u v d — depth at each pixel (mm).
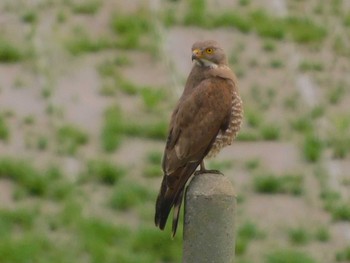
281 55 20016
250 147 17344
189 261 7652
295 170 16828
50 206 15672
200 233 7621
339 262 14789
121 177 16375
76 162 16781
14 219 15219
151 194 15969
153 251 14742
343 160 17188
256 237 15227
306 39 20500
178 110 10000
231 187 7645
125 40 20203
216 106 9953
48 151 17031
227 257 7637
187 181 9672
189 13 20953
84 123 17891
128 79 19188
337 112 18453
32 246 14594
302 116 18281
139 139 17484
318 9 21469
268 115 18281
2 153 16891
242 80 19234
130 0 21547
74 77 19188
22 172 16203
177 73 19422
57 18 20828
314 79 19375
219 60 10188
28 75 19172
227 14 20984
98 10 21156
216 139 9953
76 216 15328
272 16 21172
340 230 15492
